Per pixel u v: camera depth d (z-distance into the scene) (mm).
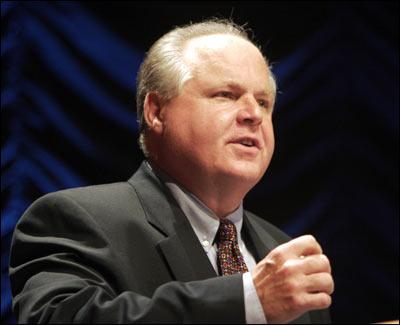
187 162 4328
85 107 8766
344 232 9742
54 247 3844
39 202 4062
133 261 3906
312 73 9711
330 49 9797
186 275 3916
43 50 8688
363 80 9859
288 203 9625
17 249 3963
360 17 9891
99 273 3775
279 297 3180
